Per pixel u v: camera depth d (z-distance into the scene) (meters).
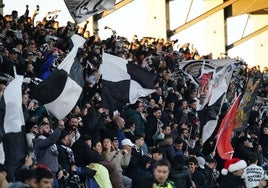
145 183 17.06
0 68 25.77
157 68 36.16
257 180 23.73
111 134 24.77
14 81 17.69
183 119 30.30
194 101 32.75
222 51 57.94
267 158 32.38
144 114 28.28
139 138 24.72
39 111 23.78
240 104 30.41
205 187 25.34
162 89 34.16
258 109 40.50
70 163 21.77
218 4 55.97
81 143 22.39
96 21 46.47
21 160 17.31
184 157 26.06
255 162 24.05
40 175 14.27
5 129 17.36
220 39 57.91
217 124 29.83
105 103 25.08
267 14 61.00
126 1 47.50
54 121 23.78
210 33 58.00
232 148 28.45
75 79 20.78
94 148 23.00
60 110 20.62
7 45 30.91
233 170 23.41
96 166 21.98
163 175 17.05
